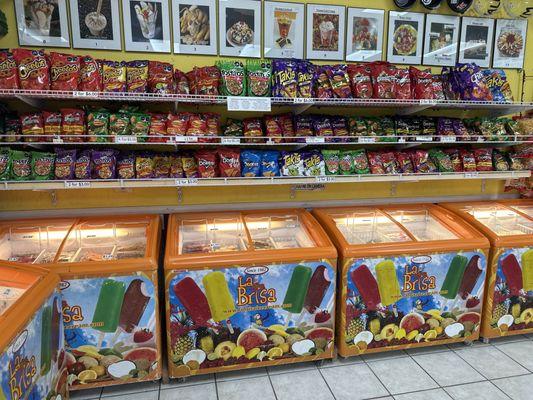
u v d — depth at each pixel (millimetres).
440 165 2855
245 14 2656
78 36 2457
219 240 2633
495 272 2570
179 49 2604
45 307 1706
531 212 3096
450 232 2684
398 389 2242
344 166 2701
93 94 2150
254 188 2908
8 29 2359
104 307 2059
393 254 2361
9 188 2178
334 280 2316
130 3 2488
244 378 2330
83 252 2352
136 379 2186
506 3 3021
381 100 2527
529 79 3186
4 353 1319
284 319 2299
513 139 2904
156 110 2613
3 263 1869
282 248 2350
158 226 2479
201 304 2176
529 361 2520
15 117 2297
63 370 1971
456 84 2738
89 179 2275
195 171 2486
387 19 2867
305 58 2793
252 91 2404
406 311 2471
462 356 2572
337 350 2510
